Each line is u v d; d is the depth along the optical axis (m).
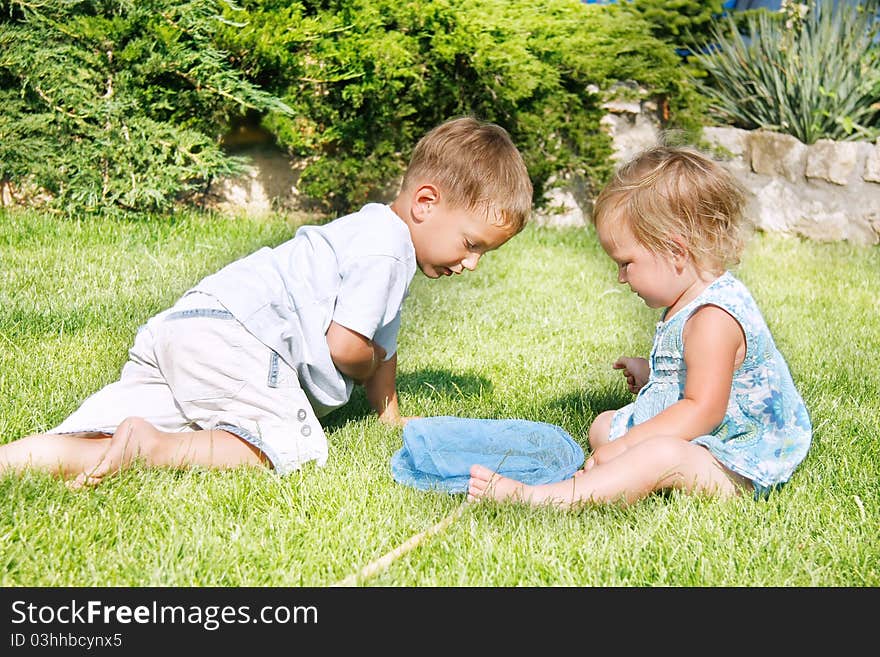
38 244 5.00
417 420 2.60
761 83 7.49
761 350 2.42
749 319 2.39
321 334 2.51
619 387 3.35
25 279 4.27
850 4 7.75
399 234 2.57
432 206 2.58
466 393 3.27
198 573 1.96
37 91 5.72
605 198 2.50
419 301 4.54
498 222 2.60
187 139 5.88
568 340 3.99
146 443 2.32
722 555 2.07
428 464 2.46
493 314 4.37
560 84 7.03
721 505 2.29
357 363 2.58
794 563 2.06
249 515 2.19
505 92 6.48
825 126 7.19
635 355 3.79
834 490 2.47
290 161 6.85
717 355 2.36
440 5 6.41
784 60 7.45
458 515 2.21
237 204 6.78
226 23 5.96
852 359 3.83
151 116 6.06
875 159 6.68
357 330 2.51
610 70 6.96
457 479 2.43
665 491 2.38
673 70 7.07
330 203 6.91
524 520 2.18
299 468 2.47
